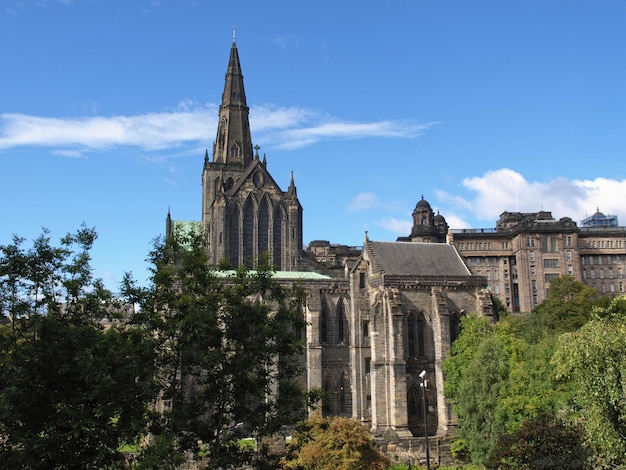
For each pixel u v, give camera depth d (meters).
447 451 96.88
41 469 44.97
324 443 71.94
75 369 45.19
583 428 54.31
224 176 178.50
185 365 48.81
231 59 188.38
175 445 49.16
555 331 127.06
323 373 120.06
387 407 113.81
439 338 116.38
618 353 52.75
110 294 51.12
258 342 49.06
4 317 48.28
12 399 43.69
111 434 46.94
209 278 52.34
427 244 132.00
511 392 87.00
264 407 51.12
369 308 122.25
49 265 49.84
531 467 53.34
